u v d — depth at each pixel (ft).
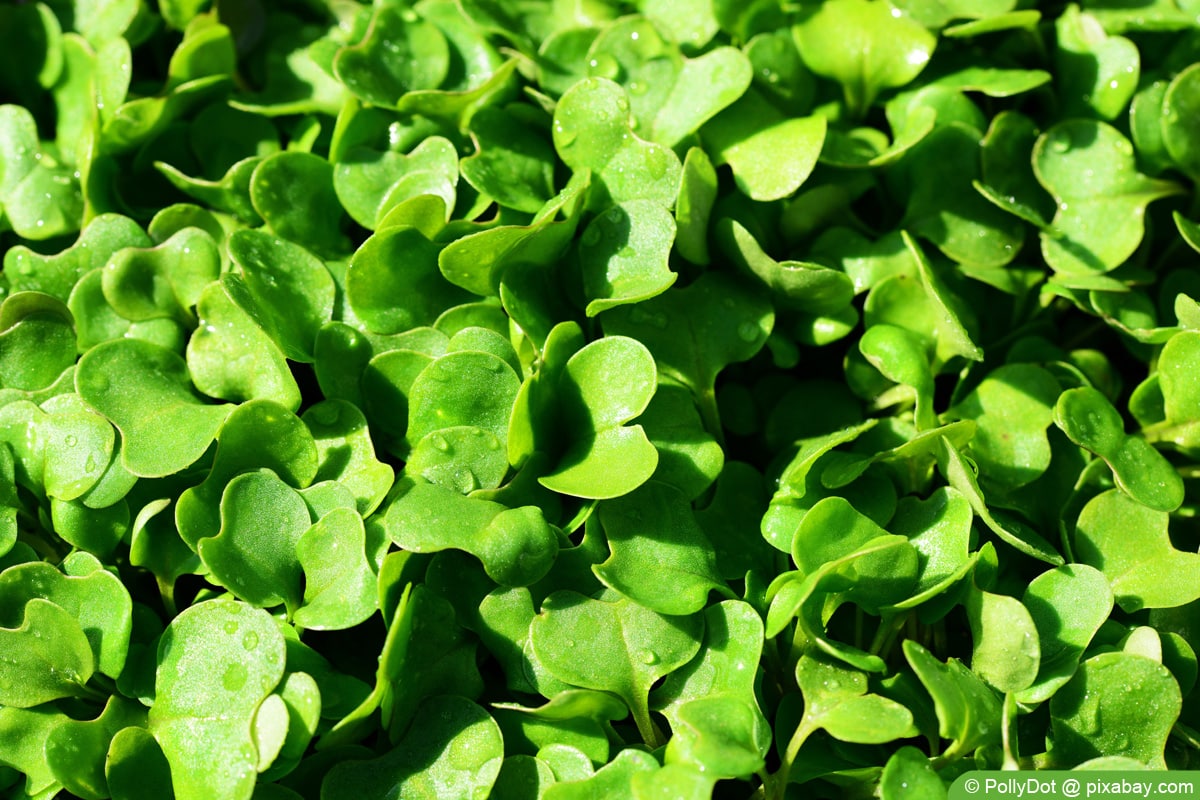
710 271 0.72
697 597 0.66
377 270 0.69
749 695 0.65
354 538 0.66
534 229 0.67
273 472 0.67
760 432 0.73
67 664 0.66
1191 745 0.67
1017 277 0.73
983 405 0.71
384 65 0.74
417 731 0.66
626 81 0.73
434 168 0.72
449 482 0.67
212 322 0.69
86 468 0.68
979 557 0.67
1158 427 0.71
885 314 0.71
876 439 0.70
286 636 0.66
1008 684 0.66
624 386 0.67
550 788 0.64
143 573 0.70
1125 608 0.68
